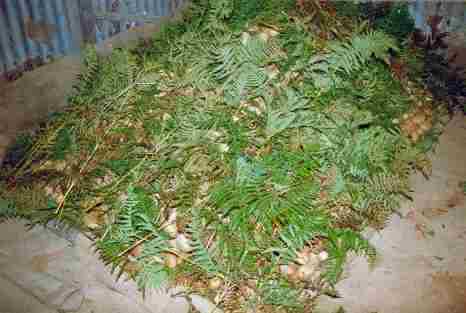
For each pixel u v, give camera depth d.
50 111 4.67
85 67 4.63
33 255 3.29
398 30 4.72
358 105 3.76
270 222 2.93
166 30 4.57
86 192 3.47
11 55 6.58
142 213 3.06
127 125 3.77
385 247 3.42
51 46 6.74
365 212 3.44
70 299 2.97
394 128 3.89
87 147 3.75
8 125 4.51
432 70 4.82
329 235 3.07
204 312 2.88
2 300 2.93
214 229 3.03
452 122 4.70
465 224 3.62
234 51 3.54
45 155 3.89
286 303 2.80
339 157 3.36
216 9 3.90
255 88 3.57
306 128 3.41
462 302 3.03
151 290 3.04
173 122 3.58
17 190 3.54
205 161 3.31
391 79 4.21
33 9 6.43
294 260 3.00
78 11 6.61
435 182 4.01
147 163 3.42
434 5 6.05
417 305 3.00
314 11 4.25
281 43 3.75
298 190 3.01
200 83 3.67
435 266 3.29
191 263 2.98
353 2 4.95
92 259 3.27
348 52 3.54
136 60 4.23
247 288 2.91
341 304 2.99
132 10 6.70
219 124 3.41
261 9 4.08
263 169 3.10
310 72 3.66
